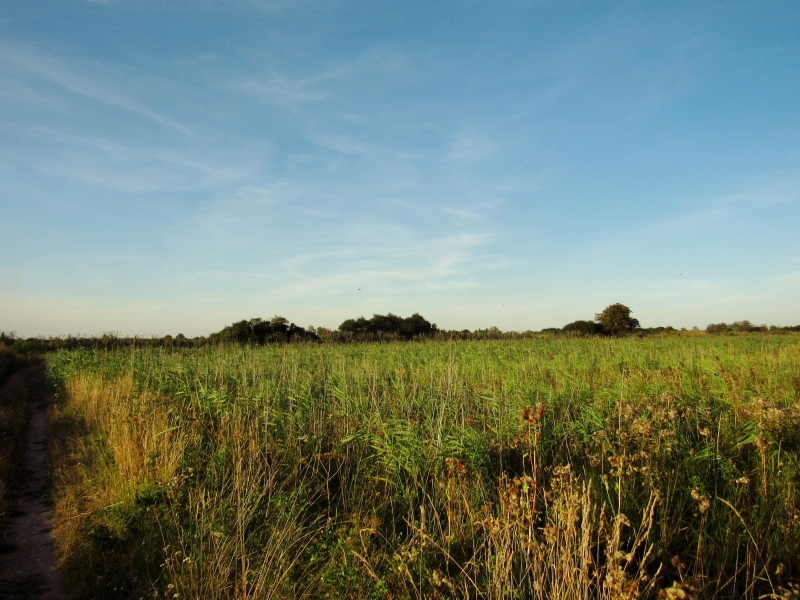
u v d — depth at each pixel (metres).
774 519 4.31
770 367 11.49
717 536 4.35
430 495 5.57
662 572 3.94
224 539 4.66
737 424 6.52
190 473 6.31
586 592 3.38
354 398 9.28
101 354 21.62
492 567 3.88
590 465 5.56
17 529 6.20
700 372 12.28
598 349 20.27
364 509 5.54
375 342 26.05
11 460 8.88
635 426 5.94
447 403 8.57
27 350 36.06
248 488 5.66
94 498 6.55
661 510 4.55
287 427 7.88
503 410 7.95
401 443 6.43
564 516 3.81
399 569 3.96
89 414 11.97
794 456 5.07
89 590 4.56
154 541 5.19
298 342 24.30
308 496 5.89
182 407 9.86
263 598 4.00
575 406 8.29
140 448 7.27
